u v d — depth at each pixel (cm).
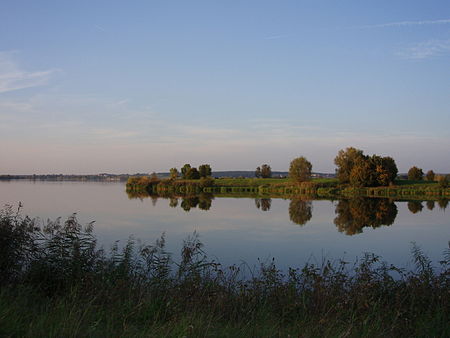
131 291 872
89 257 986
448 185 8006
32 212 3569
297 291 950
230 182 11744
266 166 15700
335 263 1708
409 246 2231
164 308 779
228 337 641
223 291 914
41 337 579
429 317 775
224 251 2002
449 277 999
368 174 8600
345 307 844
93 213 3762
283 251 2019
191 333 618
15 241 934
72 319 643
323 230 2889
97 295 798
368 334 671
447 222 3447
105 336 622
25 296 757
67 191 8319
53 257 934
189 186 10219
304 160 9869
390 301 882
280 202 5909
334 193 8550
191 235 2525
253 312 791
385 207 5028
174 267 1341
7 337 559
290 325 762
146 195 7719
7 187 10156
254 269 1500
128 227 2853
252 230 2830
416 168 11181
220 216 3781
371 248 2155
